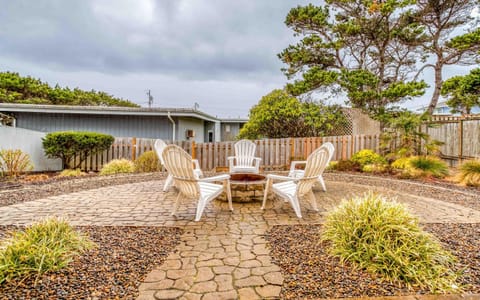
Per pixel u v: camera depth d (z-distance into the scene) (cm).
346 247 219
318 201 432
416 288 177
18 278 178
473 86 940
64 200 421
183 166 326
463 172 582
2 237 256
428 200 427
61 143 779
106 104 2359
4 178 614
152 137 1174
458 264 203
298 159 856
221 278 191
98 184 562
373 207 237
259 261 217
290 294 171
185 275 194
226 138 1906
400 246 204
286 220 329
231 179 471
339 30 1006
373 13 946
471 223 307
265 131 1110
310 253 228
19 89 1670
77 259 208
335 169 812
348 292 172
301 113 1012
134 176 674
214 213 361
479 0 871
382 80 1078
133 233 277
